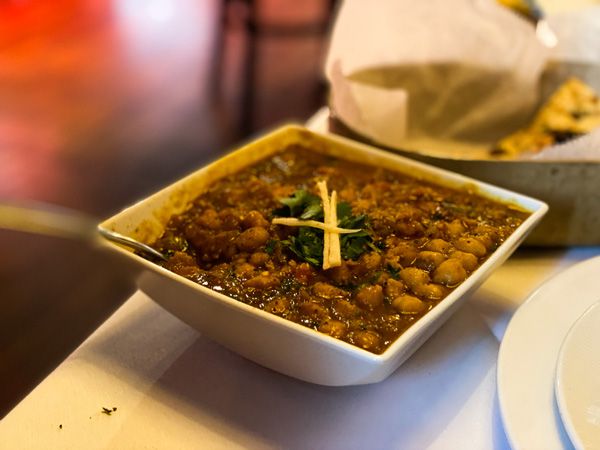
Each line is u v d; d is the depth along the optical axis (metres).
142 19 1.08
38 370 0.47
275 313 0.20
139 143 0.76
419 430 0.20
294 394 0.21
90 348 0.23
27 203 0.63
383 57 0.39
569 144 0.33
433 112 0.40
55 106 0.82
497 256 0.22
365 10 0.36
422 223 0.25
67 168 0.70
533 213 0.25
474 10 0.40
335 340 0.18
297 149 0.31
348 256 0.22
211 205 0.26
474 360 0.23
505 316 0.25
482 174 0.28
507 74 0.41
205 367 0.22
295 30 1.04
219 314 0.20
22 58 0.92
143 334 0.24
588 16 0.43
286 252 0.23
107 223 0.23
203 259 0.24
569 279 0.24
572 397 0.19
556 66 0.43
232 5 1.02
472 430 0.20
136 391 0.21
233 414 0.21
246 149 0.29
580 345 0.20
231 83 0.90
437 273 0.22
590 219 0.28
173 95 0.86
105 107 0.82
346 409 0.21
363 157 0.29
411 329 0.19
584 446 0.17
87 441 0.19
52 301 0.54
